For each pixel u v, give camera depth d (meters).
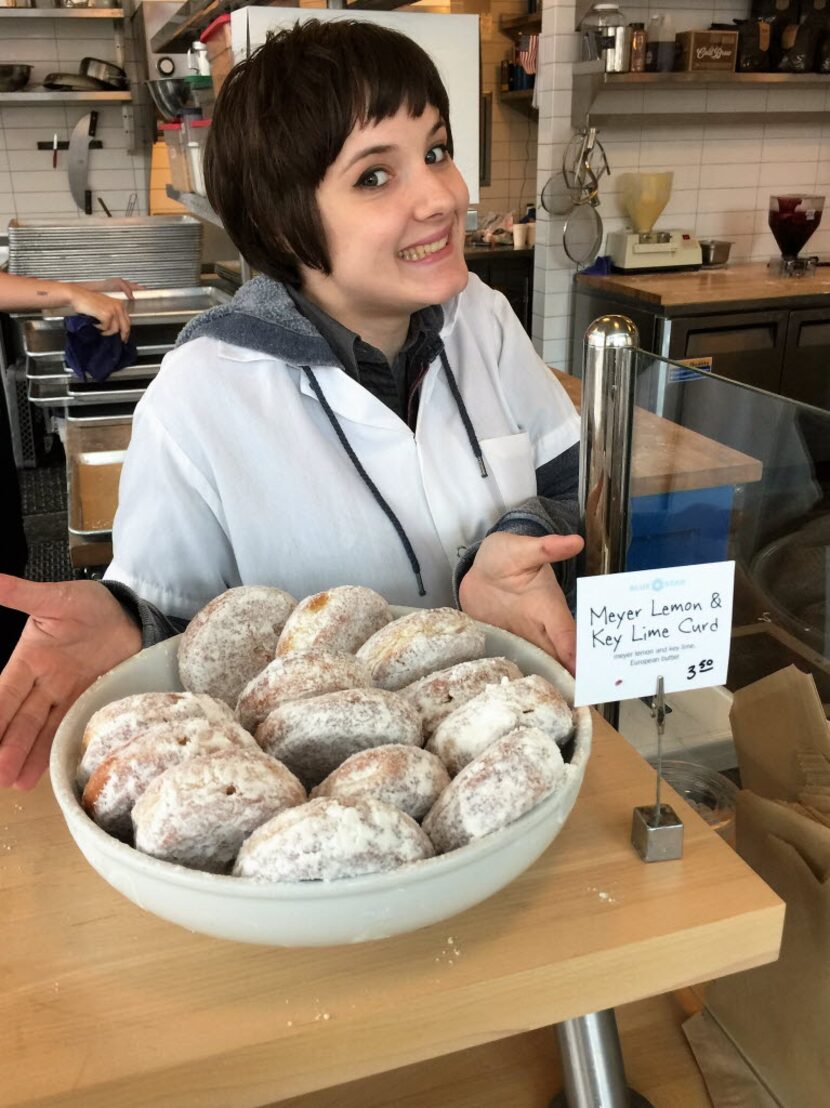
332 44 0.89
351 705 0.60
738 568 0.99
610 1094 0.74
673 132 3.80
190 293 3.11
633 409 0.79
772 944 0.60
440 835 0.54
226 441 1.04
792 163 4.03
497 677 0.68
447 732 0.62
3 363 3.98
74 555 1.55
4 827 0.69
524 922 0.58
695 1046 0.83
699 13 3.71
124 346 2.30
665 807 0.65
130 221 3.42
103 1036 0.52
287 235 0.98
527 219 4.44
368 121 0.89
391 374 1.12
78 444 1.98
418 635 0.72
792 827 0.70
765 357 3.36
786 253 3.69
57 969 0.57
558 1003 0.56
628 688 0.64
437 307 1.13
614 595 0.61
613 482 0.80
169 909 0.52
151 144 4.25
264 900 0.49
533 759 0.54
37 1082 0.49
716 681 0.66
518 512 1.03
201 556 1.07
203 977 0.56
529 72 4.48
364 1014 0.53
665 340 3.23
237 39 1.54
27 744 0.70
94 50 4.34
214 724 0.60
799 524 0.91
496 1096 0.81
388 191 0.94
